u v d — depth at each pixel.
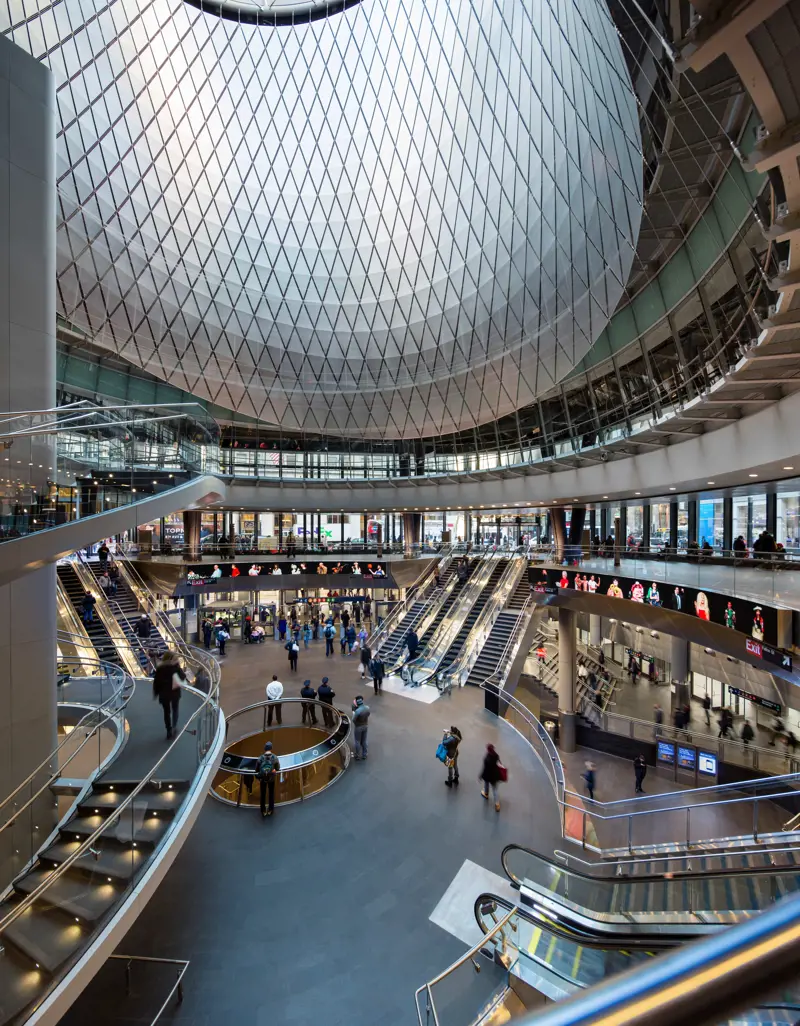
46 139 10.23
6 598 9.45
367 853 9.59
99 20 22.52
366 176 29.20
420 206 29.03
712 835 10.82
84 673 14.66
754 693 19.72
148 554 31.09
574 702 22.22
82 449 11.09
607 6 14.18
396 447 40.28
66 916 5.93
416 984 7.10
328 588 35.12
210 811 10.95
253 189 29.05
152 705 11.86
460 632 22.25
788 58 4.31
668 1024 0.65
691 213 15.64
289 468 38.56
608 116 18.30
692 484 19.08
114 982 7.14
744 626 12.95
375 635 24.33
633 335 20.89
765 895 6.26
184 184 27.02
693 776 18.28
